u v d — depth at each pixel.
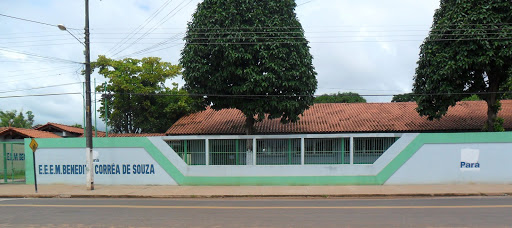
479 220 8.74
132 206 11.85
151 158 18.08
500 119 20.11
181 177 17.78
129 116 32.12
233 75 18.75
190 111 28.39
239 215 9.81
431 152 16.73
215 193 15.01
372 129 22.23
